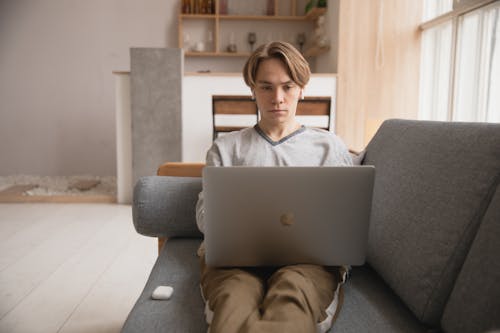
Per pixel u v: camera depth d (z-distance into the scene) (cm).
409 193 111
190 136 379
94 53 511
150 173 369
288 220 97
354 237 99
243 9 524
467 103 315
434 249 94
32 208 365
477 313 77
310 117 393
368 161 144
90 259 240
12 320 169
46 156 522
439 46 374
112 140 522
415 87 400
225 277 98
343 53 396
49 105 515
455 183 95
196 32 523
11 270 222
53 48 508
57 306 182
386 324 94
